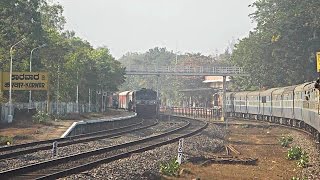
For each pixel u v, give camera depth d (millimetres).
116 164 19922
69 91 66375
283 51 67500
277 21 65812
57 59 61438
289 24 64500
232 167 22109
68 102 65000
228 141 34750
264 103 54875
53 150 22984
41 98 60594
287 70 68500
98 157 22750
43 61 59969
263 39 70500
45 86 48406
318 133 30734
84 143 29672
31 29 54562
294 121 44031
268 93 53250
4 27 52375
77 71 65562
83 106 68562
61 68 62500
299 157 24547
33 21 55562
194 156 24516
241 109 64938
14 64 53594
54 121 46344
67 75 63844
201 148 28797
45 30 63375
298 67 66438
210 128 44188
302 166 21875
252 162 23469
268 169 21547
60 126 41531
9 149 26234
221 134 40156
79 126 40906
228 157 24891
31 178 16531
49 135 35188
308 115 34688
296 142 31766
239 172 20609
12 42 53688
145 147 26453
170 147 27062
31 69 53594
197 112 70000
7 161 21000
